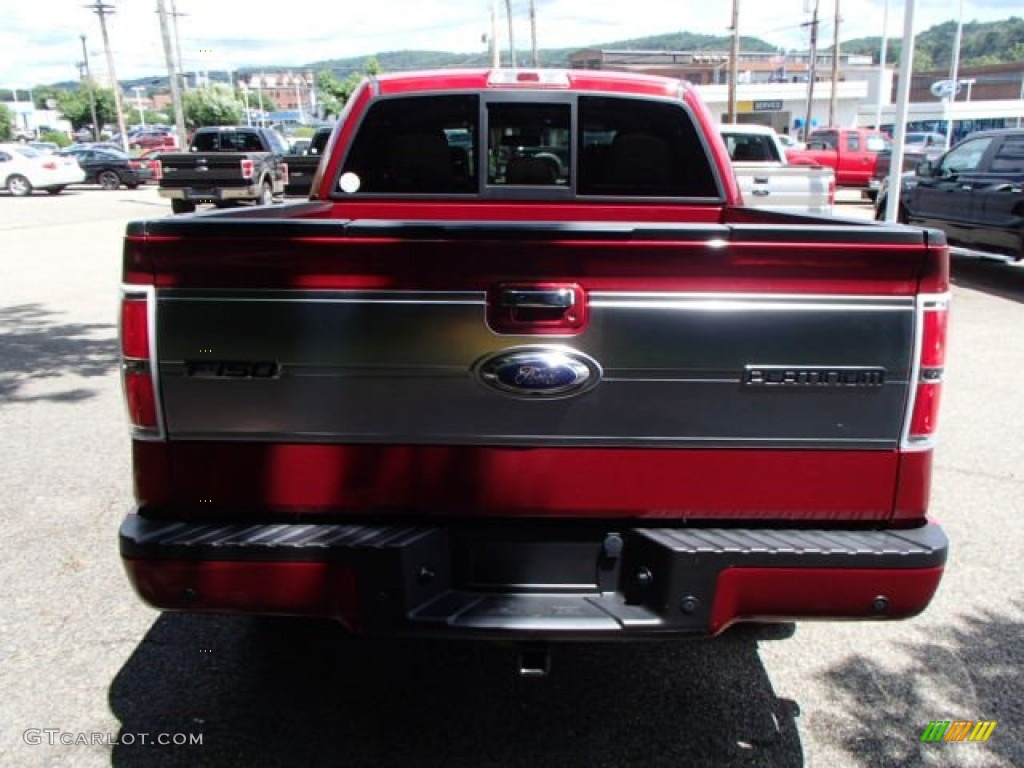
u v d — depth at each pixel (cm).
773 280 224
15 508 456
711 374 228
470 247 222
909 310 225
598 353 227
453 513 238
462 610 234
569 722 292
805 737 286
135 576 234
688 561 227
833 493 235
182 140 2986
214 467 237
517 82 438
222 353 229
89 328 887
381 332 227
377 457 234
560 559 242
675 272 223
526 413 230
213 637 343
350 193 453
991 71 8750
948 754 278
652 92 438
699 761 274
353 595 231
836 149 2488
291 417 232
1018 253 1092
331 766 270
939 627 355
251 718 292
